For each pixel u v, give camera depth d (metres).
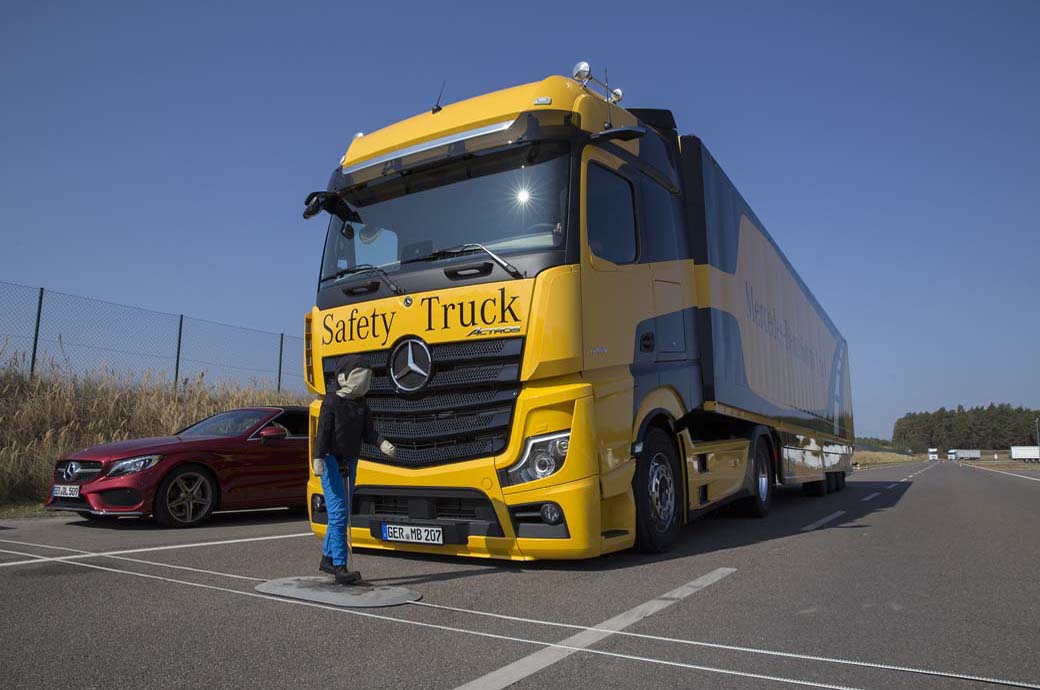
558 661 3.35
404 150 6.32
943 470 44.25
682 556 6.30
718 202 8.28
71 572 5.30
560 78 6.06
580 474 5.15
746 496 9.27
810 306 14.21
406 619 4.07
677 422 6.86
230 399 16.48
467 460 5.40
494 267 5.43
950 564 6.18
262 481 9.18
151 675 3.12
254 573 5.35
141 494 8.13
